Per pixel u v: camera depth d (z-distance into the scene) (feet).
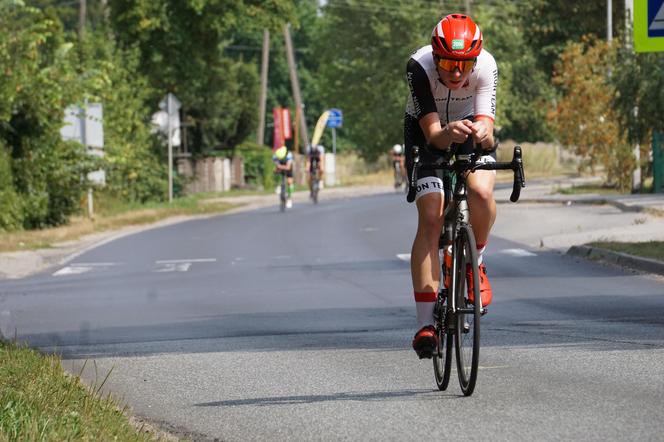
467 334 35.45
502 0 373.61
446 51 33.99
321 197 242.78
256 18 219.61
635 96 157.17
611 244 87.61
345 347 47.88
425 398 36.17
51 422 30.17
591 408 33.60
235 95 277.44
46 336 55.26
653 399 34.58
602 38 234.58
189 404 37.42
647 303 59.82
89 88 145.28
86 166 144.25
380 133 390.21
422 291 35.78
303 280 80.33
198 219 167.22
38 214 136.67
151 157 208.23
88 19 407.85
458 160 34.91
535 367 40.86
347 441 31.07
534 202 159.02
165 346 50.37
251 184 293.02
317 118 506.07
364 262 93.20
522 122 358.43
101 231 141.79
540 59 243.19
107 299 72.08
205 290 75.77
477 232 36.29
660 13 73.87
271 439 31.86
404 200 207.92
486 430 31.40
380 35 386.32
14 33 133.49
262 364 44.27
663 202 133.08
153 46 218.18
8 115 129.80
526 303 61.67
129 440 30.17
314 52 419.95
